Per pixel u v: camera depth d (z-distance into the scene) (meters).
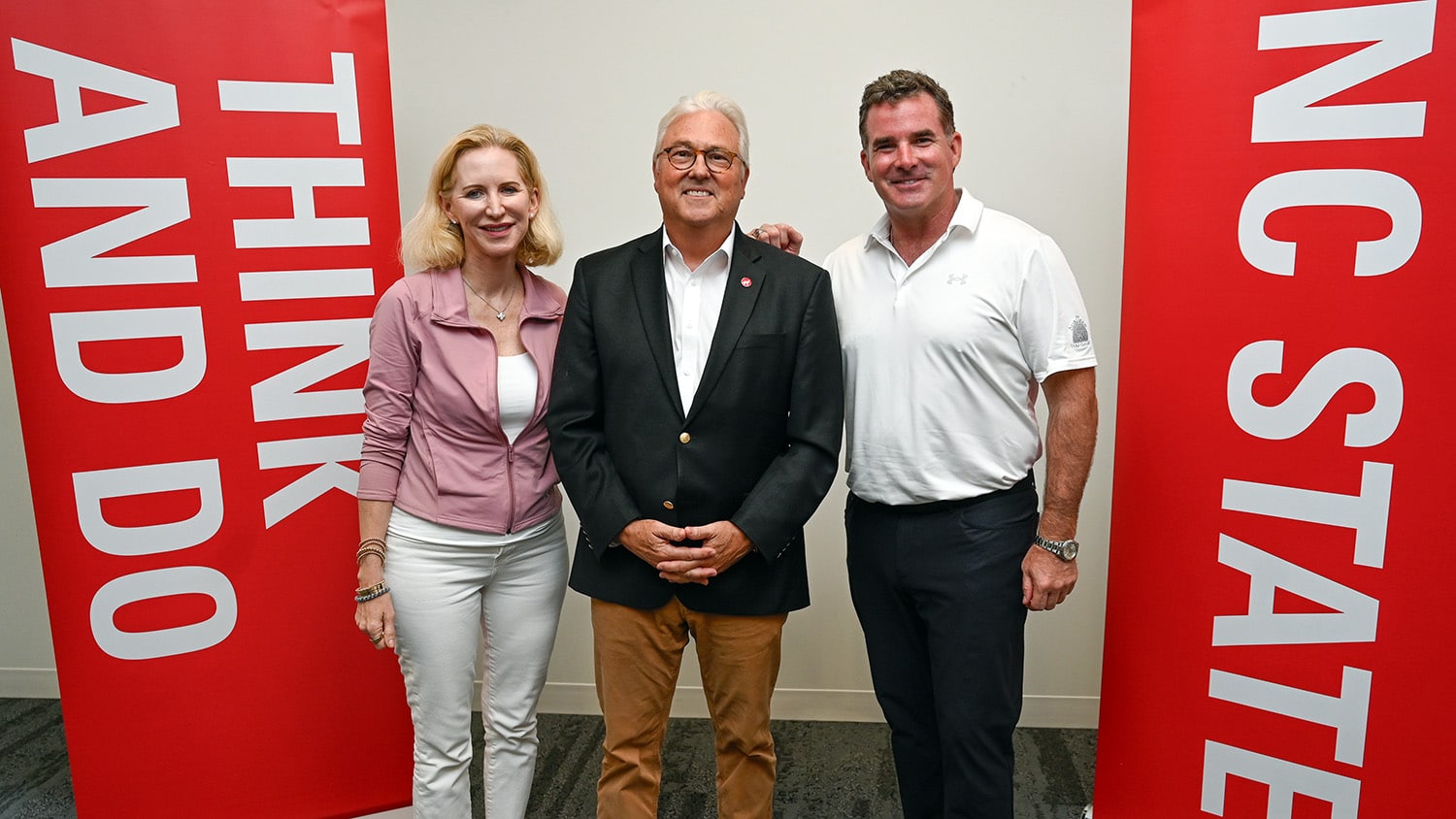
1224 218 1.75
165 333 2.00
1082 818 2.35
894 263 1.83
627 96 2.69
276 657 2.17
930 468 1.78
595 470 1.78
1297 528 1.74
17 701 3.02
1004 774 1.82
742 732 1.86
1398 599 1.67
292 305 2.08
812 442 1.75
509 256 1.85
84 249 1.94
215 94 1.97
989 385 1.77
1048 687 2.83
